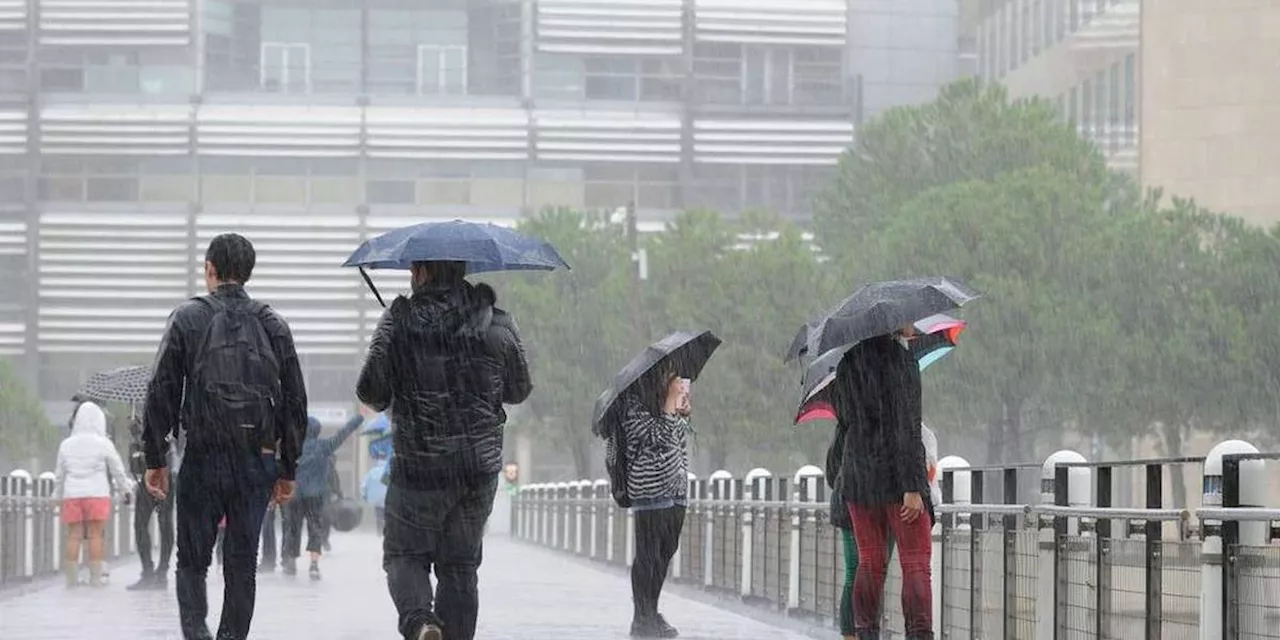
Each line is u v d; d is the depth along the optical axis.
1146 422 116.50
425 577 23.73
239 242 23.83
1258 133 165.88
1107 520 23.38
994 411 119.94
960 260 120.88
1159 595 21.64
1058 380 117.31
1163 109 169.25
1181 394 114.12
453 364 23.41
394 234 23.97
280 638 35.34
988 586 28.11
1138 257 116.00
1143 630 22.16
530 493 121.38
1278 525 18.88
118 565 71.00
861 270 128.75
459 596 23.98
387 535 23.78
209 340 23.42
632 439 35.16
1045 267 118.94
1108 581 23.31
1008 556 27.20
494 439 23.62
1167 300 115.50
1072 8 194.38
